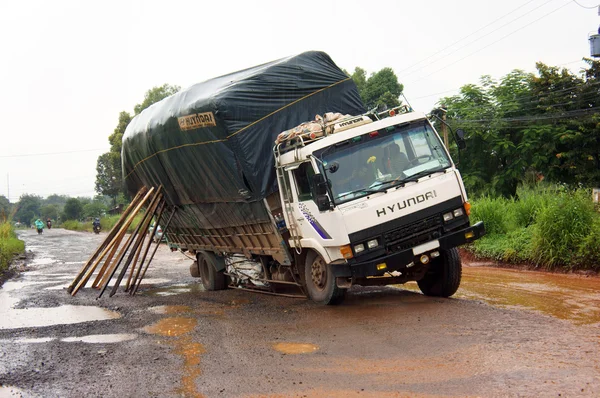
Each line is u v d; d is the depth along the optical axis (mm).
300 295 10609
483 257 14539
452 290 9297
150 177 13891
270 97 10016
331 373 5852
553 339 6352
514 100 25062
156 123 12000
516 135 24656
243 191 9875
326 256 8758
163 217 14961
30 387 6117
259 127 9836
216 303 11125
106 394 5703
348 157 8500
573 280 11055
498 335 6641
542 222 12766
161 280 15883
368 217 8141
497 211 15750
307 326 8102
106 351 7562
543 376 5133
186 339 8000
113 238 14164
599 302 8844
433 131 8922
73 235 52031
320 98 10586
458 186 8594
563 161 23031
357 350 6590
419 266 9258
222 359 6762
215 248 13141
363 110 11102
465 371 5469
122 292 13766
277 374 5980
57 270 20141
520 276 12000
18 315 11000
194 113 10180
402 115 8898
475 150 25625
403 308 8617
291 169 9219
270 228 10078
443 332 6973
